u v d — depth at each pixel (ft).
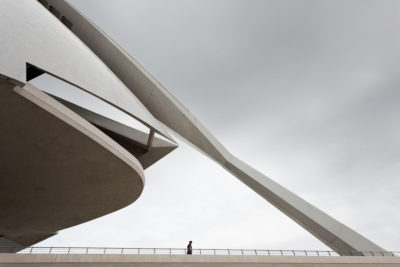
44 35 37.81
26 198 47.93
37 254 37.50
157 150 71.92
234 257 43.75
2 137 33.60
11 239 77.97
